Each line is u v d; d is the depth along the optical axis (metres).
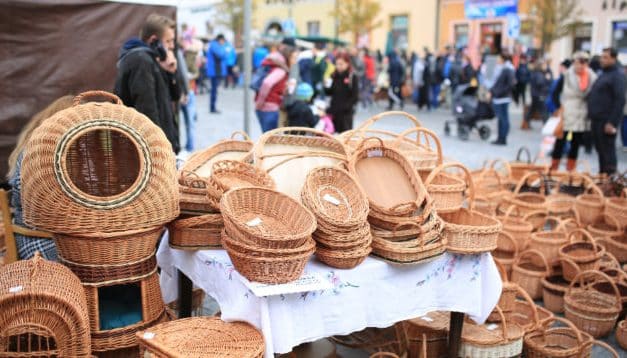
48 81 5.88
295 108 7.46
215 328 2.64
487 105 11.86
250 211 2.88
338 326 2.84
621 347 4.07
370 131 4.09
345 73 9.24
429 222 3.11
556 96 10.23
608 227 5.78
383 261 2.96
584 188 6.71
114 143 3.12
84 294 2.67
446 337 3.54
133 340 2.93
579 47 22.67
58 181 2.65
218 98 19.59
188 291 3.43
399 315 3.07
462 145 11.75
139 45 4.82
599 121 8.19
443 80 18.55
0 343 2.39
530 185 6.79
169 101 4.97
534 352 3.65
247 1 6.63
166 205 2.85
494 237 3.27
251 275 2.55
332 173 3.13
